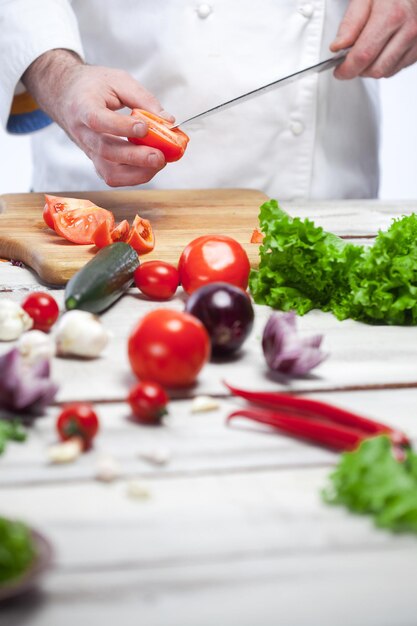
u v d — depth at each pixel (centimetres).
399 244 144
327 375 123
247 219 199
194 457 99
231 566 80
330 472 97
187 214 201
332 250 148
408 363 128
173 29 229
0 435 100
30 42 205
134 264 154
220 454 100
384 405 114
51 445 101
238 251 153
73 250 169
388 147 411
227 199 217
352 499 88
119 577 78
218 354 126
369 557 82
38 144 252
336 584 78
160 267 154
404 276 141
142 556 81
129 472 96
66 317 126
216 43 230
